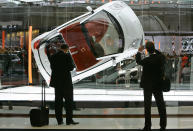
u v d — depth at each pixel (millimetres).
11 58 7852
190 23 7621
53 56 5594
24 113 6973
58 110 5594
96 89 7531
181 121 6043
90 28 7555
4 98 7566
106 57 7551
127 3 7609
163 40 7637
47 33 7668
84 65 7559
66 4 7629
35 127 5340
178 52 7660
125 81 7539
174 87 7660
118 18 7492
